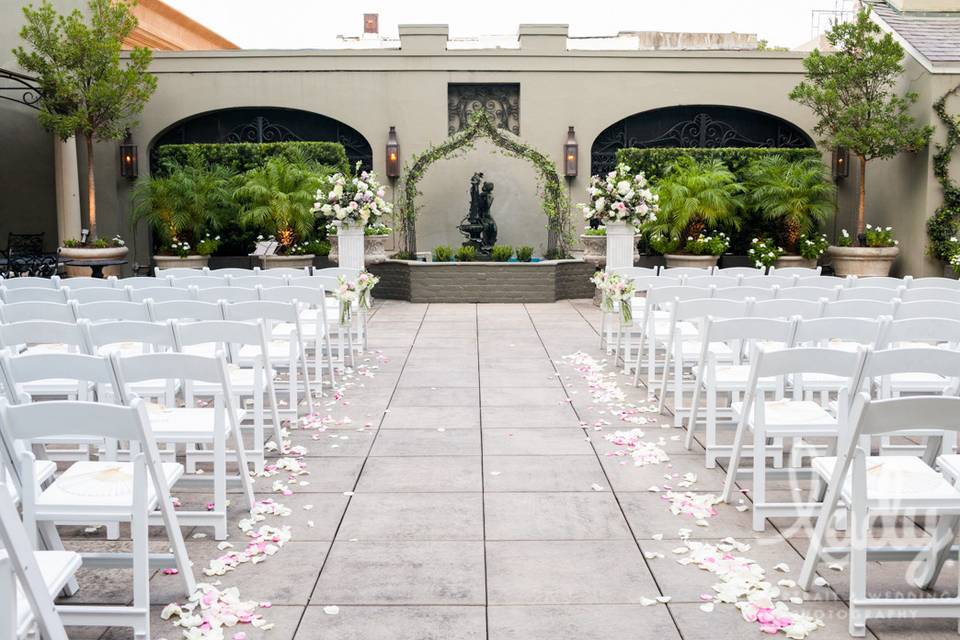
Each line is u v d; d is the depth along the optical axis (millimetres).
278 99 15797
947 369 3684
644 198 12031
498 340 9906
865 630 3201
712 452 5125
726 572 3652
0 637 2330
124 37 14164
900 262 14984
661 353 8883
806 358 3900
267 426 6027
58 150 15125
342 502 4559
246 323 4898
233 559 3775
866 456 3381
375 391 7227
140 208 14680
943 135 13961
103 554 3430
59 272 15109
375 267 14164
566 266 14070
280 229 14516
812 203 14906
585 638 3146
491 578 3635
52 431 3039
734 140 16344
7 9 15555
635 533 4129
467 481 4895
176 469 3727
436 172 15977
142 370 3820
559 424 6152
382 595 3480
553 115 15906
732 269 9250
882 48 13680
